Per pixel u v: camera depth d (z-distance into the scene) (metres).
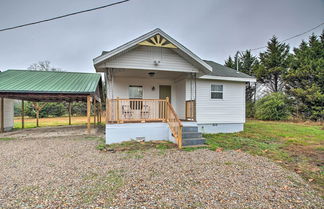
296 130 10.13
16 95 8.80
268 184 3.09
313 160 4.57
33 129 11.71
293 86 18.34
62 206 2.34
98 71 7.34
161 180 3.24
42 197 2.59
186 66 7.61
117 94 8.88
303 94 16.56
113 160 4.52
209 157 4.79
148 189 2.86
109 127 6.63
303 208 2.33
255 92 23.58
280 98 17.53
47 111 24.27
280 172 3.70
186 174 3.54
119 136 6.73
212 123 9.18
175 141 6.47
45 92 8.45
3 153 5.31
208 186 2.98
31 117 23.55
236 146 6.12
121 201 2.47
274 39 23.02
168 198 2.56
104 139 7.62
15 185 3.01
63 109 25.72
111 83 7.77
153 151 5.42
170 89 9.80
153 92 9.46
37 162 4.38
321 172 3.73
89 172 3.66
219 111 9.31
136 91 9.24
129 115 8.20
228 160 4.52
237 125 9.77
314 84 16.22
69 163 4.28
